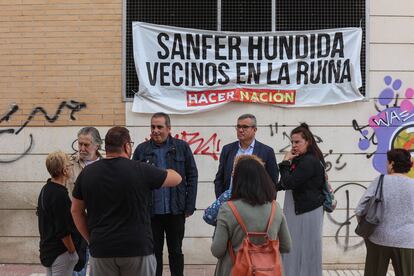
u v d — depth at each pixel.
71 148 7.43
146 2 7.50
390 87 7.42
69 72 7.44
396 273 5.09
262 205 3.93
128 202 4.02
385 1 7.44
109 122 7.42
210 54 7.42
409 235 5.00
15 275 6.97
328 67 7.40
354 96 7.38
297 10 7.51
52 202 4.59
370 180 7.38
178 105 7.38
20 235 7.46
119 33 7.43
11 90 7.46
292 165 5.54
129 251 4.00
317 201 5.48
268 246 3.80
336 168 7.38
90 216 4.10
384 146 7.40
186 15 7.51
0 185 7.45
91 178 4.07
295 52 7.42
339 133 7.39
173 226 6.00
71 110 7.43
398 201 5.04
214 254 3.94
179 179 4.28
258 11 7.51
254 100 7.37
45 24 7.45
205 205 7.37
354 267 7.36
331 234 7.37
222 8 7.49
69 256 4.70
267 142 7.40
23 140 7.45
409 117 7.41
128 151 4.27
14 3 7.46
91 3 7.45
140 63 7.41
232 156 6.05
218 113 7.40
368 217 5.08
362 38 7.46
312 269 5.46
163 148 5.99
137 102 7.40
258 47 7.42
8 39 7.45
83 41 7.45
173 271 6.01
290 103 7.39
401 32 7.43
